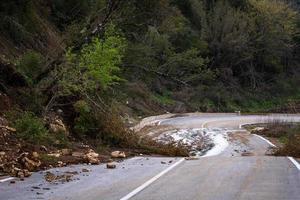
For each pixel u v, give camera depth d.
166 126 36.59
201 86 59.56
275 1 74.31
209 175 12.55
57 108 21.19
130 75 32.88
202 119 45.28
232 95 63.81
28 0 27.36
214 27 66.00
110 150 19.64
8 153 14.34
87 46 21.28
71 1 33.44
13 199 9.23
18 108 19.12
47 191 10.15
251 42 68.69
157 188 10.58
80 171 13.38
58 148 17.48
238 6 73.25
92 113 21.05
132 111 40.25
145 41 32.75
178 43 54.81
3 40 24.53
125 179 11.93
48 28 30.92
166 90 55.38
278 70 75.38
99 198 9.41
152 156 19.12
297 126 35.78
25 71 21.30
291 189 10.29
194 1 65.38
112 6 22.88
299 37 80.31
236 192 10.01
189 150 23.75
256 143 28.16
